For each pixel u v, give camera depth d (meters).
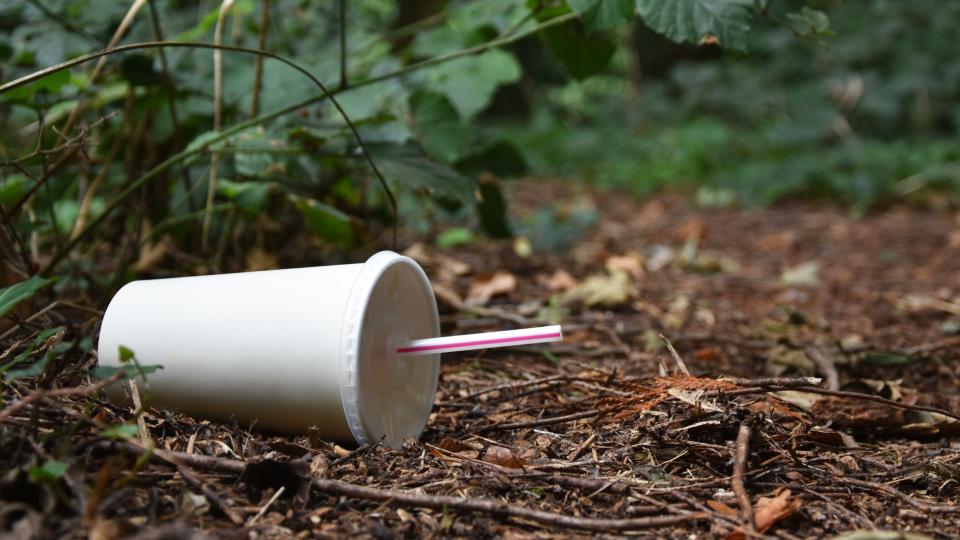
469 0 1.68
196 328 0.77
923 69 3.03
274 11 1.26
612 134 3.42
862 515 0.74
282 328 0.76
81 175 1.08
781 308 1.24
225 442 0.76
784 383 0.81
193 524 0.68
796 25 0.91
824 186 2.62
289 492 0.71
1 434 0.70
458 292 1.23
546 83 4.36
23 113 1.05
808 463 0.80
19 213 0.96
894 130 3.15
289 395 0.76
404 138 1.01
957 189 2.48
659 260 1.63
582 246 1.71
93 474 0.69
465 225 1.60
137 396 0.77
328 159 1.06
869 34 3.11
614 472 0.77
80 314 0.95
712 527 0.71
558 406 0.87
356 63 1.25
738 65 3.45
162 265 1.11
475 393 0.90
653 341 1.08
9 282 0.91
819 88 3.04
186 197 1.07
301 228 1.23
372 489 0.71
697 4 0.86
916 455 0.82
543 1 0.98
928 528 0.72
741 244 1.90
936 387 0.98
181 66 1.09
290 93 1.07
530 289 1.28
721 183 2.76
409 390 0.81
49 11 1.03
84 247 1.10
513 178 1.24
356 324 0.75
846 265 1.66
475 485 0.74
